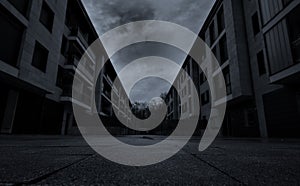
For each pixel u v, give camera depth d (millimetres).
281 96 8797
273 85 9344
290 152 2049
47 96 12008
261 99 10227
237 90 11367
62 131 14102
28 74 9109
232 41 12242
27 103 10055
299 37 7434
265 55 8711
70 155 1534
